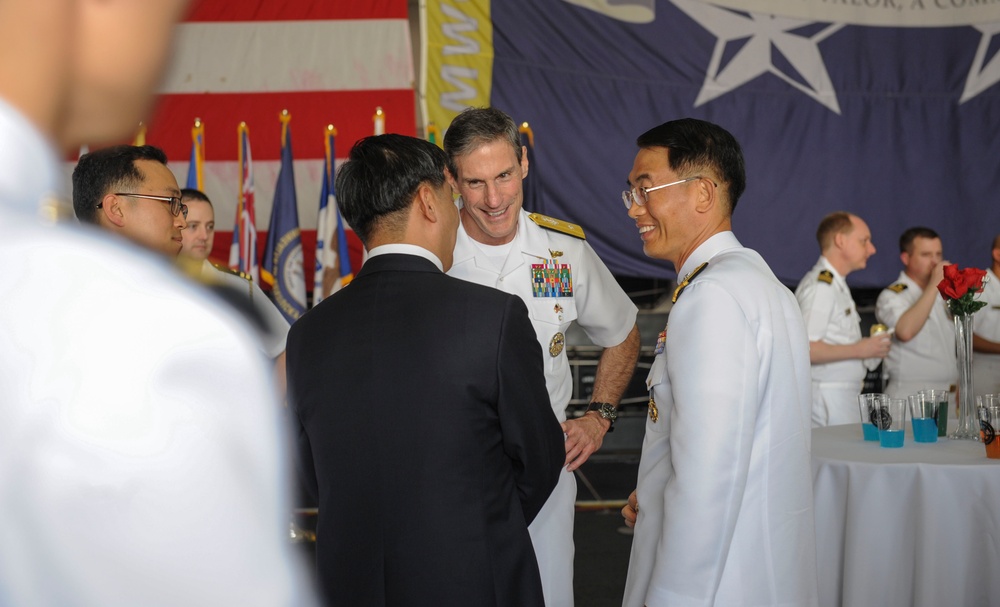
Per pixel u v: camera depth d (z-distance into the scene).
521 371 1.40
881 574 2.23
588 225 5.76
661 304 6.30
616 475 5.70
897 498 2.23
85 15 0.31
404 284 1.44
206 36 5.42
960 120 6.16
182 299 0.33
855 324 3.93
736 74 5.96
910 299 4.30
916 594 2.19
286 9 5.47
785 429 1.50
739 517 1.46
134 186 2.02
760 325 1.47
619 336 2.33
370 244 1.52
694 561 1.40
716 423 1.40
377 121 4.67
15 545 0.29
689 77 5.90
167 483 0.30
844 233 3.91
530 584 1.40
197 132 4.68
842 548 2.31
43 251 0.31
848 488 2.28
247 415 0.32
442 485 1.35
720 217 1.63
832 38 6.08
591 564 3.93
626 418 6.34
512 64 5.62
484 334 1.39
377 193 1.48
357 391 1.39
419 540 1.35
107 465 0.29
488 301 1.42
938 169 6.15
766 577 1.46
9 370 0.29
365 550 1.37
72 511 0.29
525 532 1.43
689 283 1.51
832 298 3.84
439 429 1.36
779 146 6.02
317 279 4.80
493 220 2.10
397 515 1.36
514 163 2.07
